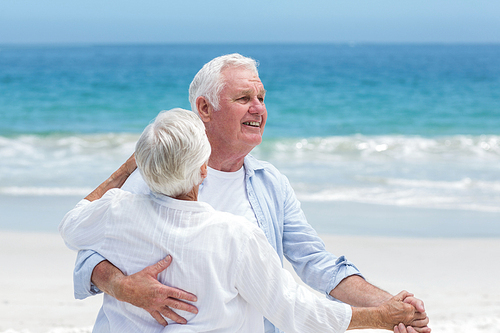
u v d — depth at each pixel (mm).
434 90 27672
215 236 1540
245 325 1610
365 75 38938
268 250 1589
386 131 16219
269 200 2146
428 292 4668
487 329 3602
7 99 22766
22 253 5660
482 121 17766
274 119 18906
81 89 27219
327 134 15664
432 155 11562
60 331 3477
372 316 1744
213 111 2068
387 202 7996
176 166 1534
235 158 2129
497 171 9945
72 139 13172
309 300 1636
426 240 6320
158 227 1554
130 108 21172
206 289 1509
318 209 7617
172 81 32469
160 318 1532
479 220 7129
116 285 1528
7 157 10969
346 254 5785
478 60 66562
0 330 3572
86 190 8477
